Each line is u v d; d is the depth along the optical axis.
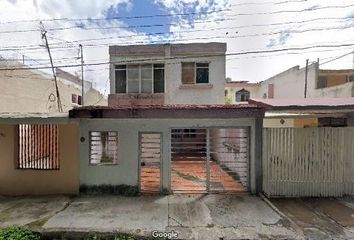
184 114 7.51
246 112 7.54
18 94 14.12
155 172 9.19
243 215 6.46
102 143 8.36
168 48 14.03
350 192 7.73
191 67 14.07
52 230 5.67
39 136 8.35
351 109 7.14
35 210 6.84
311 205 7.11
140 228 5.75
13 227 5.73
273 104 7.37
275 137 7.82
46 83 16.75
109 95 14.22
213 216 6.41
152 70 14.20
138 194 8.05
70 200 7.60
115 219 6.23
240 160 9.27
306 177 7.75
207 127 8.14
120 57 14.27
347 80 18.97
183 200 7.54
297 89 20.30
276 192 7.77
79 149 8.17
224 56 13.96
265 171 7.85
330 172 7.72
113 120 8.15
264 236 5.42
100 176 8.18
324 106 7.15
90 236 5.56
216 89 13.96
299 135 7.77
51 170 8.21
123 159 8.17
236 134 9.77
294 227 5.79
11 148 8.23
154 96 14.05
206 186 8.22
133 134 8.16
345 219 6.20
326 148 7.72
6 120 7.45
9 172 8.24
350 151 7.71
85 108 7.34
